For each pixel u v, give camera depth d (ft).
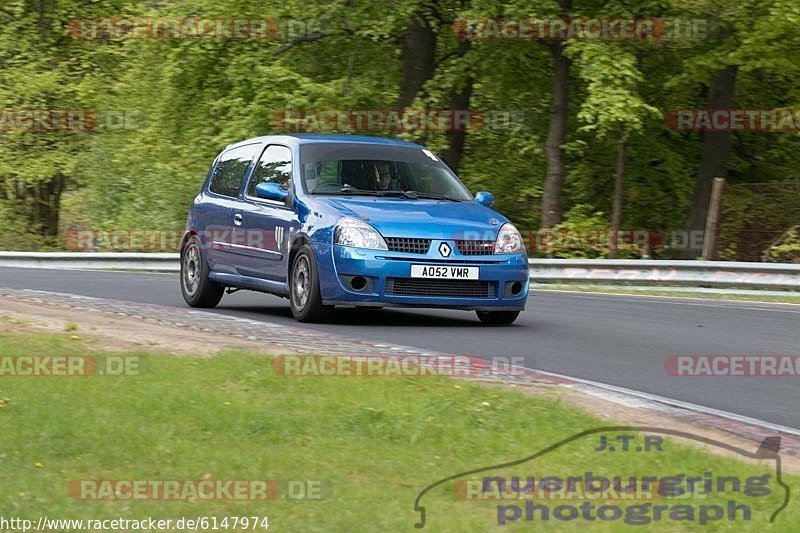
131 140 315.99
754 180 276.82
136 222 295.89
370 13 247.29
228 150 128.36
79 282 162.09
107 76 357.82
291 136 118.01
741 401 74.18
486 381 72.59
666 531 43.96
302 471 50.55
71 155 353.72
